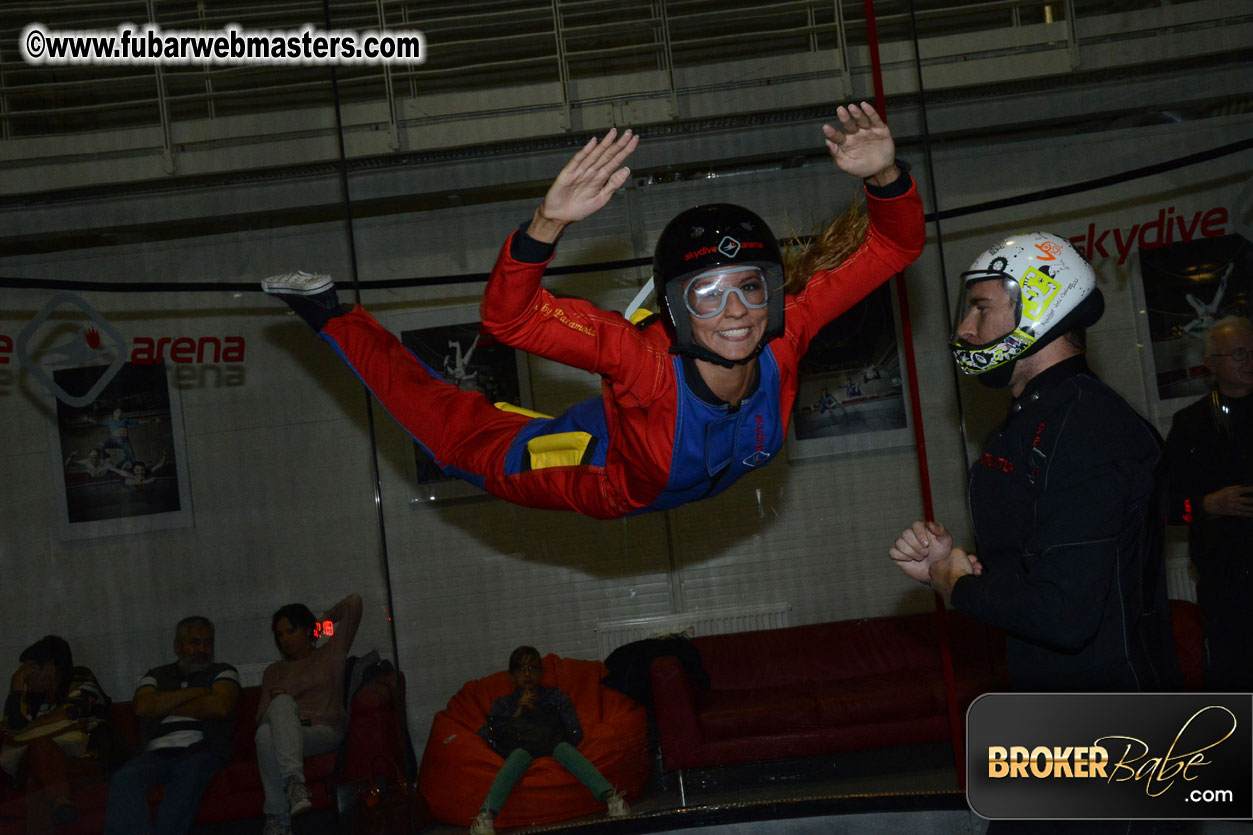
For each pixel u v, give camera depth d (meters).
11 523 4.10
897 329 4.45
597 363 1.53
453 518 4.44
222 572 4.18
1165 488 1.58
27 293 4.03
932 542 1.72
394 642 3.49
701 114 4.03
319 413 4.30
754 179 4.38
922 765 3.38
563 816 3.36
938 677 3.75
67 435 4.11
